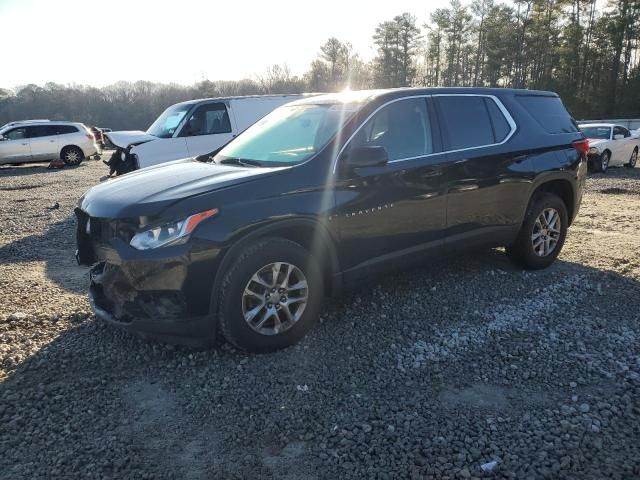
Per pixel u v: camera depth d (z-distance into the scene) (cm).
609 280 497
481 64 6544
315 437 272
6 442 268
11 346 372
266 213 341
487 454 255
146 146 959
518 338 379
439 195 427
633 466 245
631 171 1605
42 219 891
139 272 320
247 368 339
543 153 507
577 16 5697
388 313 423
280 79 7119
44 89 8006
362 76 7081
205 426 283
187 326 328
